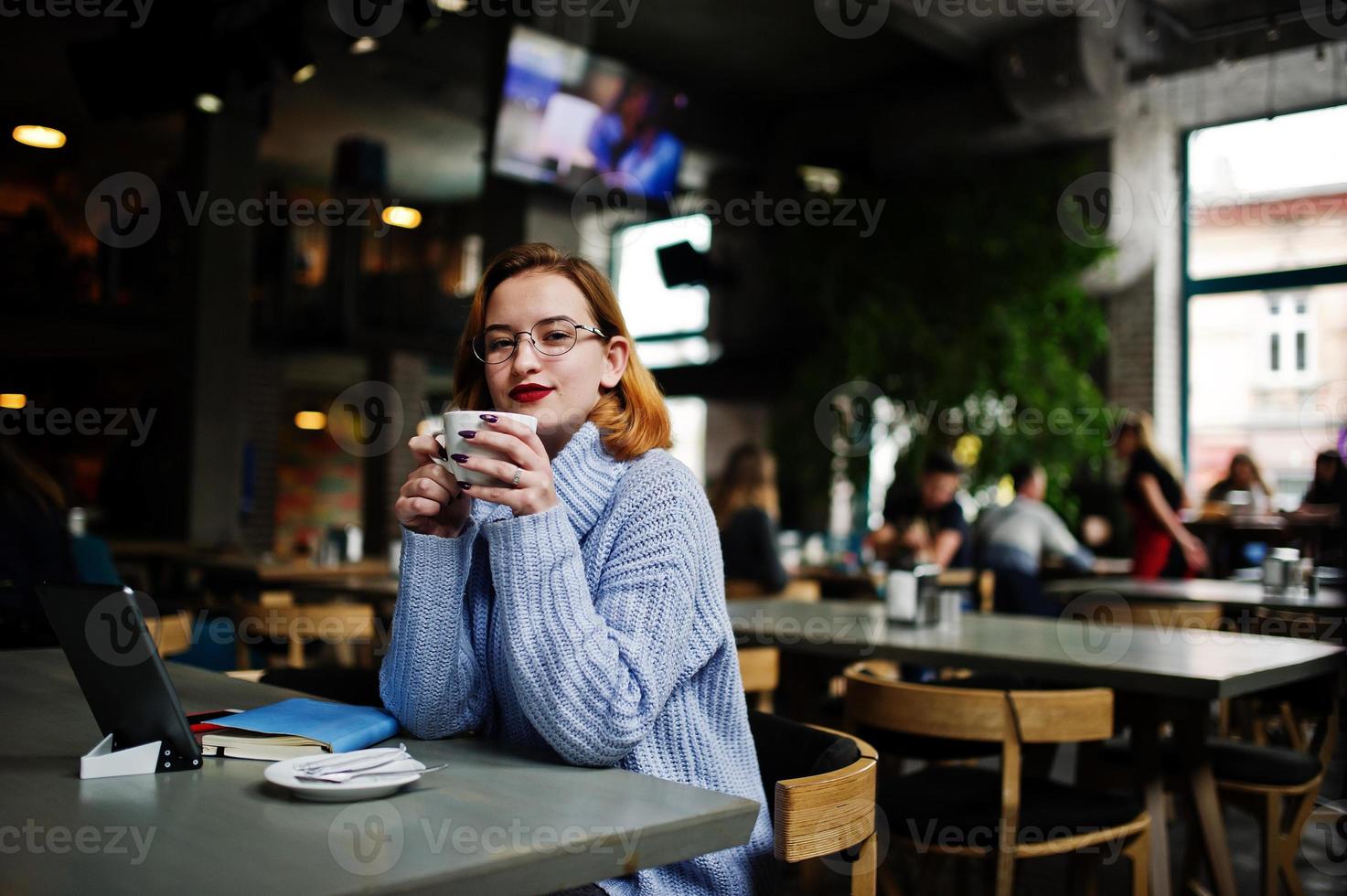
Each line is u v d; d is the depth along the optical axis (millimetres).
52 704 1450
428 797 1012
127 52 5434
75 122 8766
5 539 2695
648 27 7258
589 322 1384
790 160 8508
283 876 786
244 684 1626
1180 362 7227
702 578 1258
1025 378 6699
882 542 5949
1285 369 6906
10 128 8680
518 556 1151
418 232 10805
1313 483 5570
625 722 1122
